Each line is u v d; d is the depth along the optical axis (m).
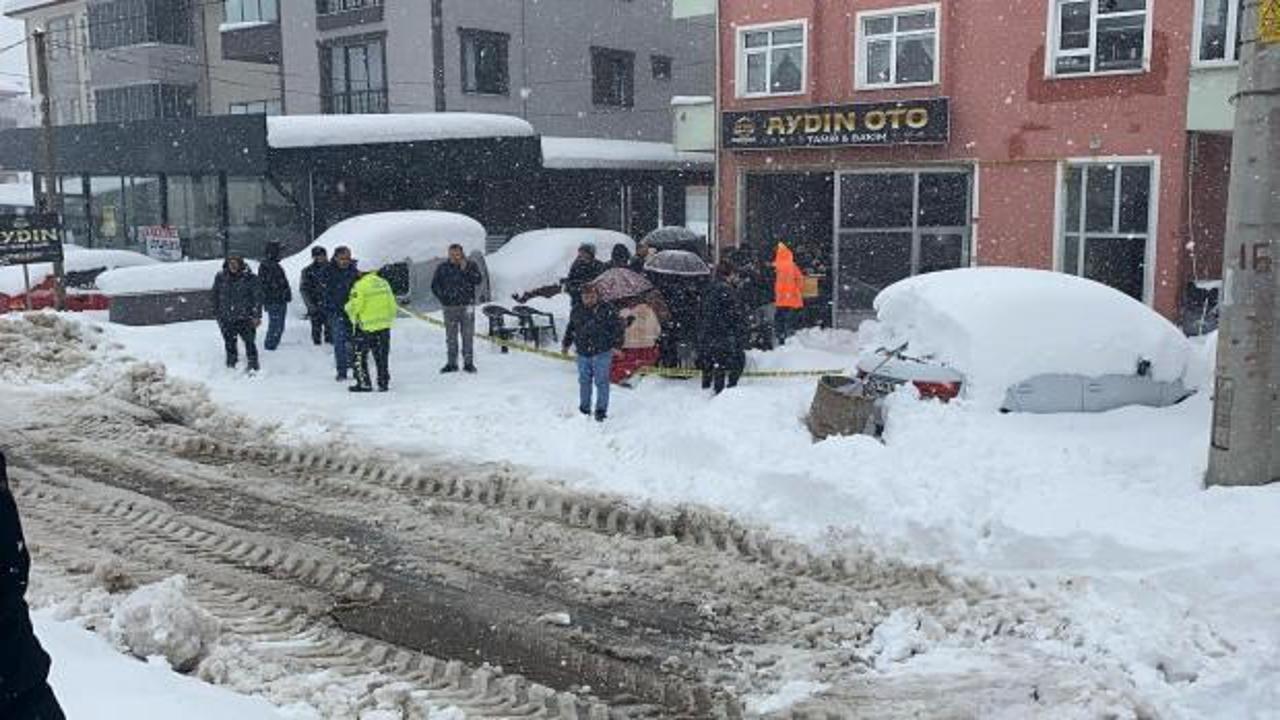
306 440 12.21
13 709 1.96
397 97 31.64
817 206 24.23
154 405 14.06
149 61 39.91
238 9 36.09
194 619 6.29
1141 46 18.38
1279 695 6.16
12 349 16.42
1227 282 8.16
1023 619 7.13
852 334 19.89
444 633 7.12
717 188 23.30
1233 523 7.59
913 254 21.28
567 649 6.89
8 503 1.96
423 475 10.84
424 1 30.45
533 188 27.97
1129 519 7.92
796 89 22.27
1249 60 7.96
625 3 35.34
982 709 6.00
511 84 32.25
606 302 12.95
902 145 20.84
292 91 34.31
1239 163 8.05
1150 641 6.61
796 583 7.96
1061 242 19.53
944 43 20.22
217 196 25.48
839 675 6.52
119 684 4.89
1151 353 10.53
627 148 29.33
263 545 8.77
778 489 9.51
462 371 16.27
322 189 23.80
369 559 8.49
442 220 20.97
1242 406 8.11
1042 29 19.23
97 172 27.44
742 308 14.75
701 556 8.56
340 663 6.54
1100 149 18.88
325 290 15.61
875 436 10.41
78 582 7.63
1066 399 10.26
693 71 37.91
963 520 8.41
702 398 13.95
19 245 19.75
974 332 10.44
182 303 19.28
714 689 6.34
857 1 21.20
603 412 13.08
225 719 4.60
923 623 7.15
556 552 8.70
